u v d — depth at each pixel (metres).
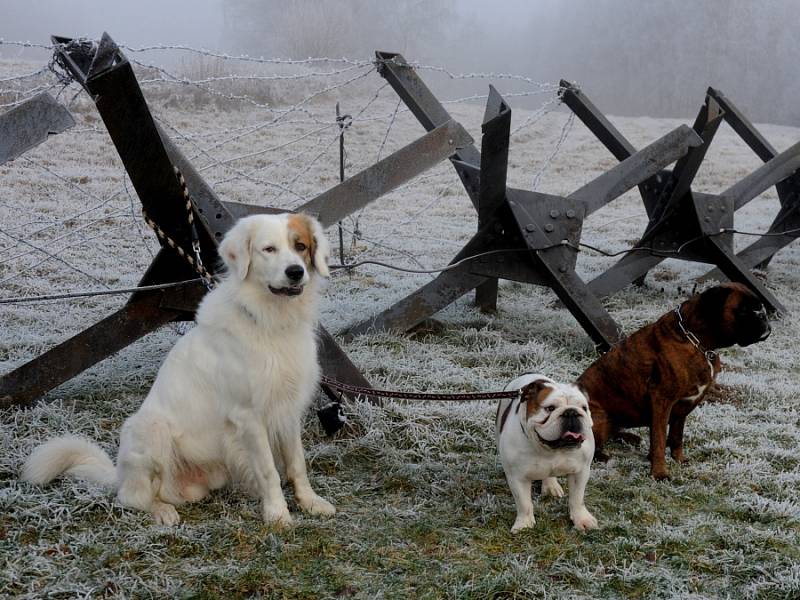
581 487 3.46
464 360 6.02
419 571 3.12
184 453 3.53
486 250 6.10
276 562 3.14
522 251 6.02
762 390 5.53
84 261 8.82
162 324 4.68
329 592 2.96
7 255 8.67
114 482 3.65
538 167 18.73
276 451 3.77
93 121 17.56
